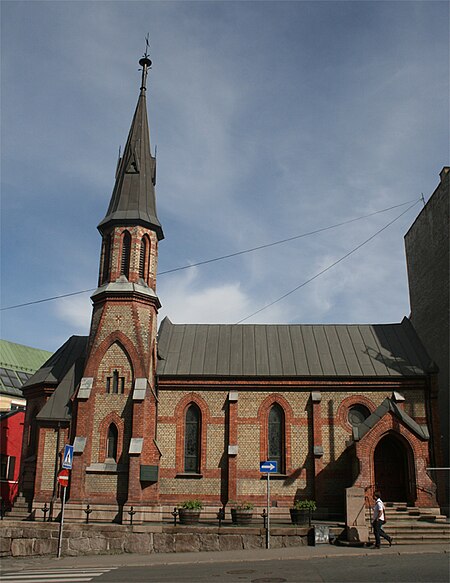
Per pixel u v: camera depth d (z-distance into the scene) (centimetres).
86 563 2352
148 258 4100
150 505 3428
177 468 3769
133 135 4434
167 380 3922
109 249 4109
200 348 4197
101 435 3612
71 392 3875
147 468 3481
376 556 2344
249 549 2695
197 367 3991
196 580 1792
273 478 3722
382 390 3862
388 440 3641
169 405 3900
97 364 3772
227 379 3909
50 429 3731
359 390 3875
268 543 2662
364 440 3403
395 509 3262
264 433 3822
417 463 3362
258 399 3897
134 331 3825
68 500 3438
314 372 3919
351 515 2809
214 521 3538
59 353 4291
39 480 3634
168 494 3719
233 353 4131
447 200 4331
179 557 2481
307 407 3862
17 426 5259
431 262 4631
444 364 4291
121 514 3412
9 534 2638
